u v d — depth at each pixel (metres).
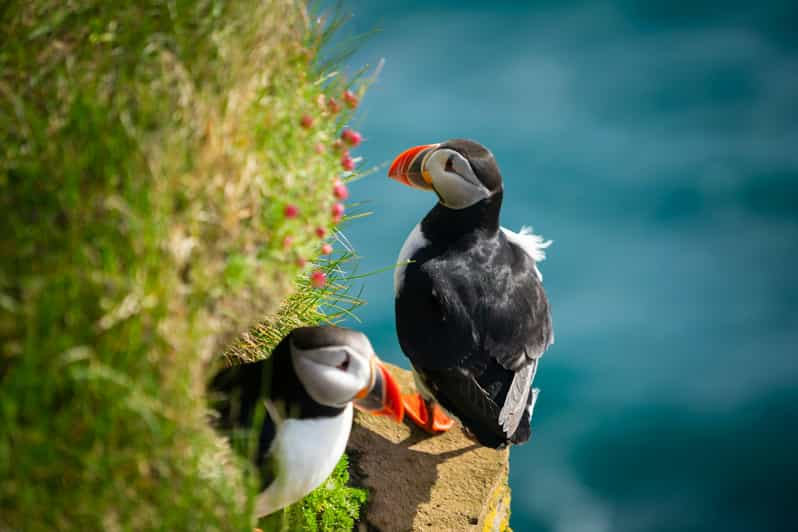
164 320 4.39
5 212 4.36
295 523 6.46
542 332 7.21
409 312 7.06
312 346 5.40
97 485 4.27
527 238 7.87
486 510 6.98
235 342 7.08
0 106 4.61
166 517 4.42
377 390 5.56
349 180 6.71
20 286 4.25
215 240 4.69
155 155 4.45
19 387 4.12
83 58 4.70
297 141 5.18
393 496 6.98
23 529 4.17
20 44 4.74
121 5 4.78
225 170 4.71
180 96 4.61
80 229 4.31
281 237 5.00
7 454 4.10
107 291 4.25
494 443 6.82
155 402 4.35
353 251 7.47
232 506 4.66
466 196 7.09
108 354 4.25
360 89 5.93
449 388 6.88
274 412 5.42
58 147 4.45
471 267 7.07
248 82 4.92
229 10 4.89
